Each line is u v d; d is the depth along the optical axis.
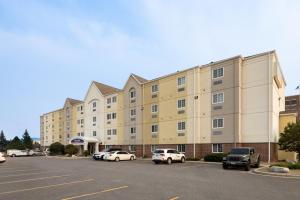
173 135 40.59
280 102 37.03
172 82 41.72
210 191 12.45
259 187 13.59
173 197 11.07
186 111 39.06
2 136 116.62
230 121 33.88
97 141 55.78
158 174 19.67
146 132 45.31
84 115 61.91
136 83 48.19
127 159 38.84
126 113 50.00
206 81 37.25
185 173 20.34
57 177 17.97
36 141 112.62
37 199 10.75
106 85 61.41
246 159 23.16
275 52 32.47
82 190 12.75
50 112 82.75
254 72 33.03
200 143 37.00
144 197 11.07
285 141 28.03
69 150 57.56
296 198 10.95
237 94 33.44
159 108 43.34
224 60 35.28
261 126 31.75
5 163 34.09
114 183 15.00
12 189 13.13
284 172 19.16
